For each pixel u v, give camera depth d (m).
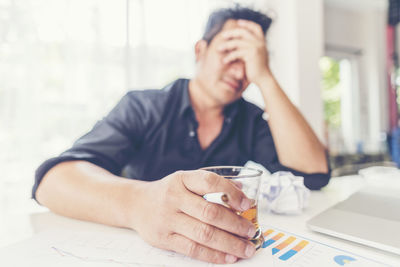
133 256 0.33
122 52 1.39
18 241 0.39
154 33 1.46
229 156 1.00
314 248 0.35
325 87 2.53
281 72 1.73
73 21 1.31
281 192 0.50
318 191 0.71
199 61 1.06
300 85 1.68
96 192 0.45
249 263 0.31
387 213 0.42
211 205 0.31
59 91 1.30
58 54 1.29
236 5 1.16
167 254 0.34
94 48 1.34
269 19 1.11
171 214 0.33
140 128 0.92
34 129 1.26
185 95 0.99
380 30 2.68
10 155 1.23
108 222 0.43
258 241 0.35
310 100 1.73
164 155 0.94
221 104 1.02
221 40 1.04
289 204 0.50
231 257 0.31
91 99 1.35
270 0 1.68
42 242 0.37
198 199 0.32
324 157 0.82
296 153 0.82
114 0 1.37
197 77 1.04
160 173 0.94
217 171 0.40
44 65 1.27
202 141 0.99
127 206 0.40
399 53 2.63
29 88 1.24
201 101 1.02
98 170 0.55
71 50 1.31
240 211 0.32
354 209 0.45
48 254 0.34
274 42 1.70
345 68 2.67
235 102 1.03
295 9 1.67
